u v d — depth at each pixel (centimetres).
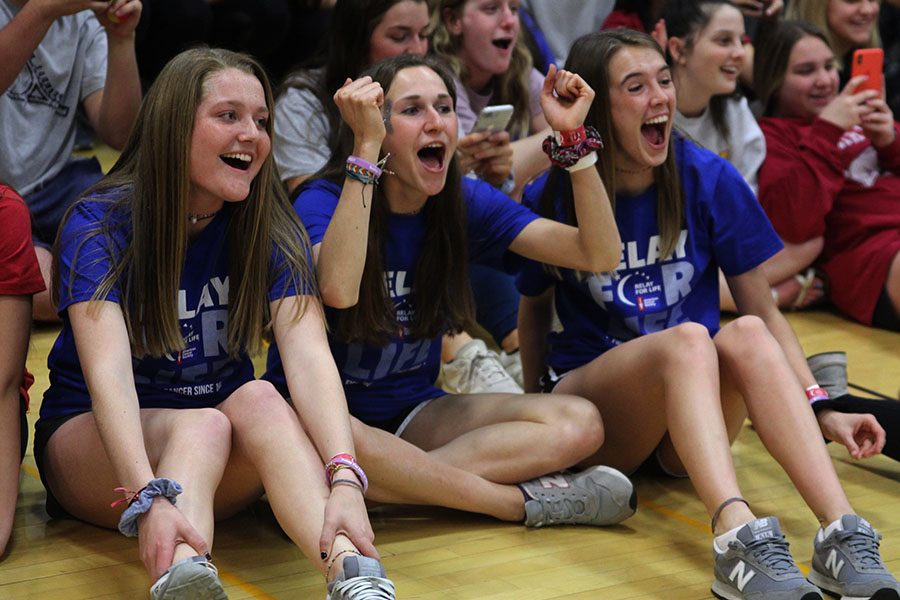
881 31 715
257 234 325
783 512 375
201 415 308
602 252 363
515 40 550
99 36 528
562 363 404
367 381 371
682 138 403
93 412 302
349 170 330
